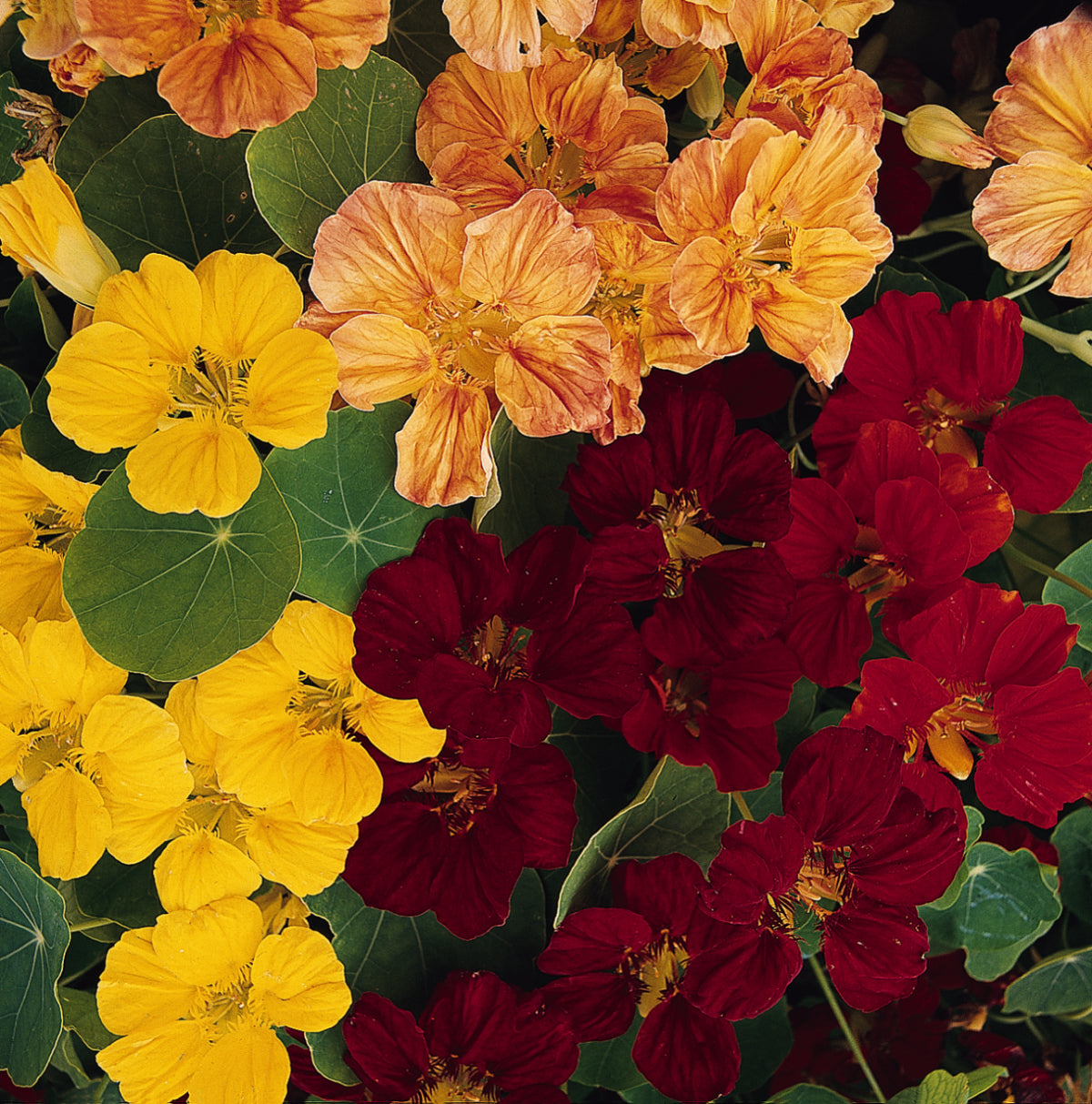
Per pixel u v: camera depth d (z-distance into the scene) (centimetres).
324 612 43
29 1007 45
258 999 44
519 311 41
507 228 40
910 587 45
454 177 42
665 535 45
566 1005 45
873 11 47
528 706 42
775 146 41
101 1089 47
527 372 41
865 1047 52
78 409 41
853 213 43
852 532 44
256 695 43
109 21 41
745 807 45
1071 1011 52
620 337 43
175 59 41
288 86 41
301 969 43
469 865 43
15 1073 46
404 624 42
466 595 43
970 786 51
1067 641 44
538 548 43
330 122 42
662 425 44
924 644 44
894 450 44
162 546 42
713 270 42
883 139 49
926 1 52
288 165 42
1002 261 46
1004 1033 54
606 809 46
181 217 43
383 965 45
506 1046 44
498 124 42
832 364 44
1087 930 53
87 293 42
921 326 45
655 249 42
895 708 44
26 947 46
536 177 43
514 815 43
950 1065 53
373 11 41
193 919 43
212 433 41
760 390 47
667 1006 45
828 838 44
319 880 43
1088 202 45
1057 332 47
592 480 44
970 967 50
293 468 42
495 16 40
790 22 44
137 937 43
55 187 41
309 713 43
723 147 41
